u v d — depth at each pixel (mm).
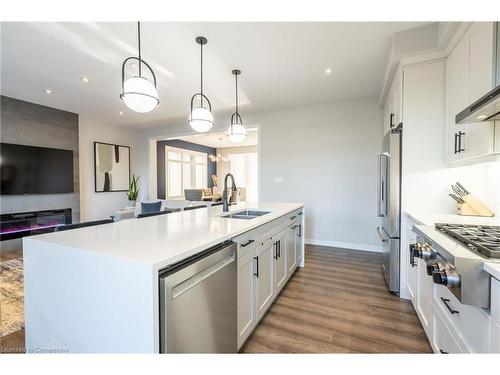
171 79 3332
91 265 1042
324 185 4395
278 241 2289
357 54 2674
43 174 4449
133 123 5871
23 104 4227
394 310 2127
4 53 2650
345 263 3373
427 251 1320
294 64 2902
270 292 2096
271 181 4848
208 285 1201
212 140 9242
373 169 4039
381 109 3982
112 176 5809
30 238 1291
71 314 1121
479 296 909
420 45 2193
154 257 966
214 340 1260
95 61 2826
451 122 2061
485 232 1338
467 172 2170
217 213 2340
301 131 4566
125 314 959
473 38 1681
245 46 2518
